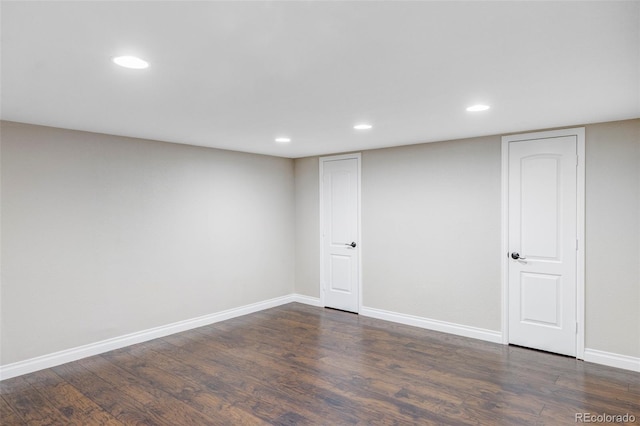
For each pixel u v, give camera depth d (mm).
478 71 2180
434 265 4582
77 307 3742
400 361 3664
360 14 1517
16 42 1755
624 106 2938
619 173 3451
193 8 1456
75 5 1423
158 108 2941
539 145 3842
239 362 3662
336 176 5496
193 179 4738
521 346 4004
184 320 4637
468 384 3176
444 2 1430
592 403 2855
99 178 3898
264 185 5613
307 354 3857
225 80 2305
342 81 2338
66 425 2607
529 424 2590
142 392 3064
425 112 3105
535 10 1491
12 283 3357
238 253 5258
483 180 4203
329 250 5617
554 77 2279
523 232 3965
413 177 4730
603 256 3537
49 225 3564
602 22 1595
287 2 1417
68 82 2318
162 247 4426
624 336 3447
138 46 1812
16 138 3375
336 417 2688
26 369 3416
